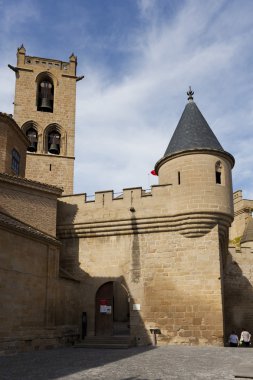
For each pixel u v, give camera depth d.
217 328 23.77
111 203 27.75
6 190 24.22
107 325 26.64
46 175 42.91
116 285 45.38
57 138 45.34
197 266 24.97
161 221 26.17
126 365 15.68
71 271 27.72
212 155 26.12
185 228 25.47
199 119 28.08
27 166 42.50
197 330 24.11
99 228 27.55
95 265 27.34
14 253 21.06
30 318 21.73
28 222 24.88
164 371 14.13
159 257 26.00
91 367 15.16
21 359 17.66
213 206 25.20
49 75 46.94
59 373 13.72
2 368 14.92
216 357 18.11
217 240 25.00
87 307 26.77
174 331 24.55
